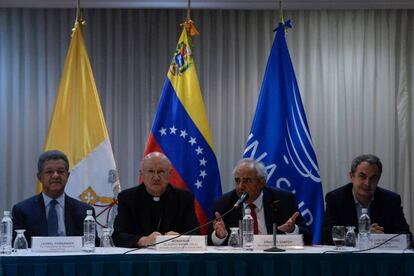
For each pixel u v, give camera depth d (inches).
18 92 278.2
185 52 235.6
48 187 188.7
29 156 276.8
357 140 284.4
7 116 277.6
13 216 189.0
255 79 282.7
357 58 285.9
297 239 163.3
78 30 232.5
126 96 281.1
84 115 225.9
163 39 281.6
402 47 284.8
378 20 286.4
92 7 273.1
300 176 225.1
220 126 280.7
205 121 231.8
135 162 279.6
